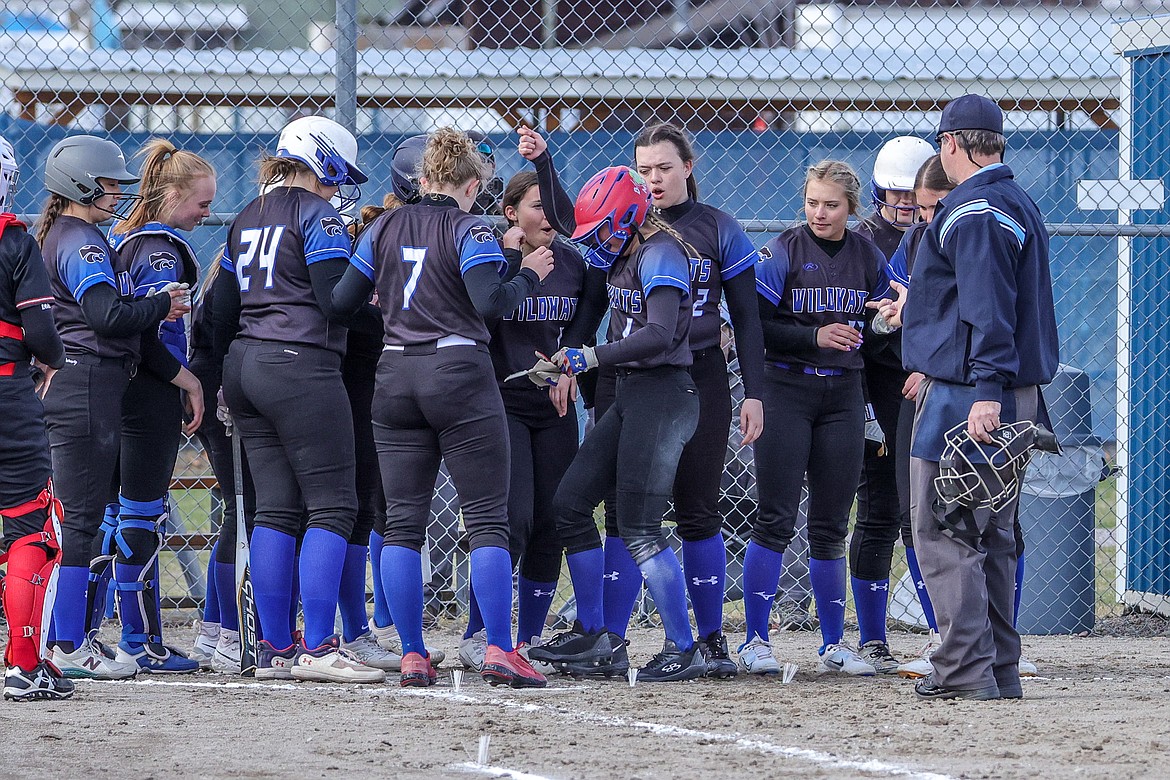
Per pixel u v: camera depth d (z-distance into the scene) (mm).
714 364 18609
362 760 13117
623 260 18188
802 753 13289
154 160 19047
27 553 16344
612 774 12477
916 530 16594
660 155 18281
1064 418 25969
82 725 14883
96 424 17906
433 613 25844
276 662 18219
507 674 17094
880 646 20094
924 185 18906
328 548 17719
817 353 19094
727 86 36406
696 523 18938
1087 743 13617
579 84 36125
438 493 25453
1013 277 15672
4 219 15594
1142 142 28656
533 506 19344
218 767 12812
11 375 15812
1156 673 19797
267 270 17641
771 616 26172
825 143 35781
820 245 19391
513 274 18875
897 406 19938
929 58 36594
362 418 19734
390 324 17031
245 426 18078
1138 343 28578
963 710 15703
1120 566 28797
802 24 40875
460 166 17188
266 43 41688
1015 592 19172
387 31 41656
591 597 18641
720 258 18469
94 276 17453
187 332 22375
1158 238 28188
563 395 18547
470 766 12836
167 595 26688
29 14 40375
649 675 18234
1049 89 33625
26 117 36875
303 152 18219
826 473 19391
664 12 40250
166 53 35875
